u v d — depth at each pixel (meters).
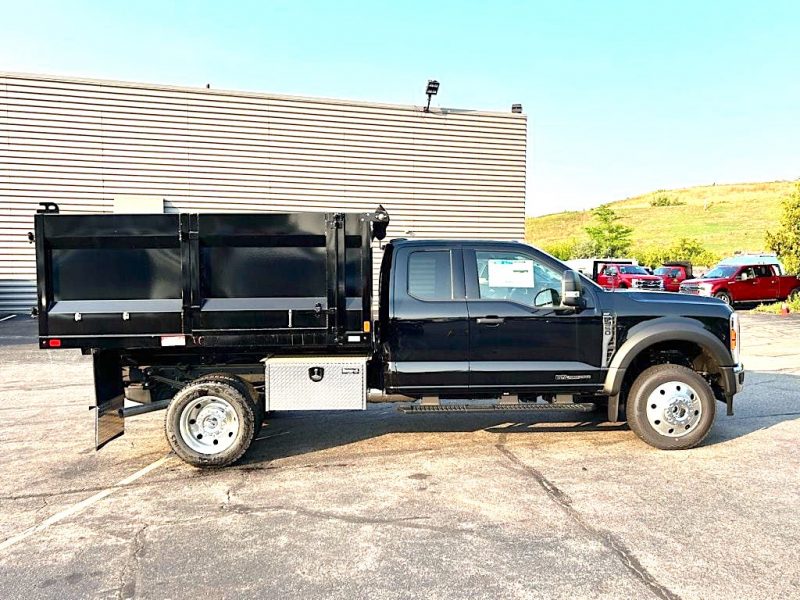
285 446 5.51
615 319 5.21
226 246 4.75
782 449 5.20
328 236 4.75
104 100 15.01
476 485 4.39
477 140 17.30
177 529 3.69
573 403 5.47
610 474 4.59
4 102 14.53
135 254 4.72
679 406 5.16
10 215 14.71
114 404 5.03
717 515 3.79
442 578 3.04
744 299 20.08
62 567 3.21
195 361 5.23
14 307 14.94
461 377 5.19
